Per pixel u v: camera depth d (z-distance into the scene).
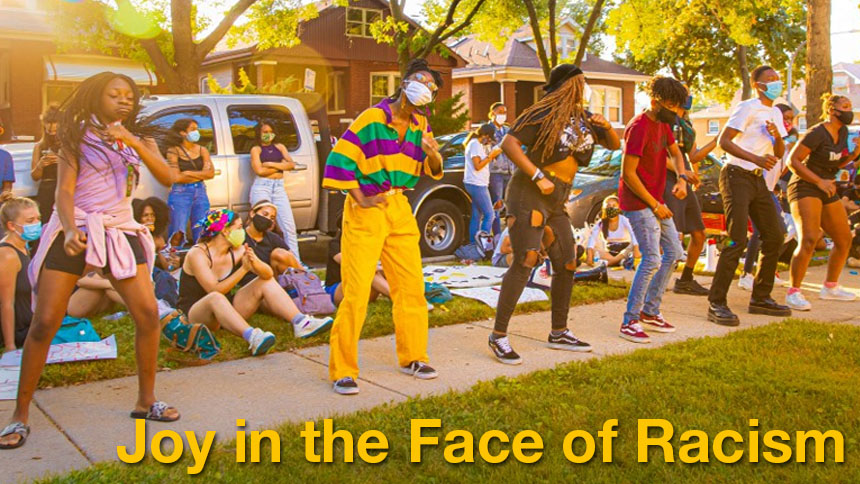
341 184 4.50
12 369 4.91
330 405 4.39
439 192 10.16
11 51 19.62
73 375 4.80
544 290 7.60
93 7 14.76
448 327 6.29
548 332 6.10
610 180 10.66
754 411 4.13
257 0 17.58
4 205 5.34
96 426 4.02
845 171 10.16
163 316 5.18
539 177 4.98
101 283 6.12
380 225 4.64
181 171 7.70
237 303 5.90
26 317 5.47
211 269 5.77
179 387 4.68
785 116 9.30
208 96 8.46
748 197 6.42
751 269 8.17
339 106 28.56
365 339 5.87
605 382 4.67
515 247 5.18
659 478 3.39
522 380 4.73
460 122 21.77
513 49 32.91
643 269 5.78
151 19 14.88
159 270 6.55
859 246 9.59
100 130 3.72
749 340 5.71
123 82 3.76
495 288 7.53
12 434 3.73
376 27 19.31
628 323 5.89
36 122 20.03
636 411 4.16
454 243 10.11
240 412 4.26
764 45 37.25
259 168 8.27
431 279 8.05
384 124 4.58
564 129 5.06
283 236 7.80
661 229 5.96
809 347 5.49
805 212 6.98
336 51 27.48
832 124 6.86
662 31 24.47
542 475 3.40
